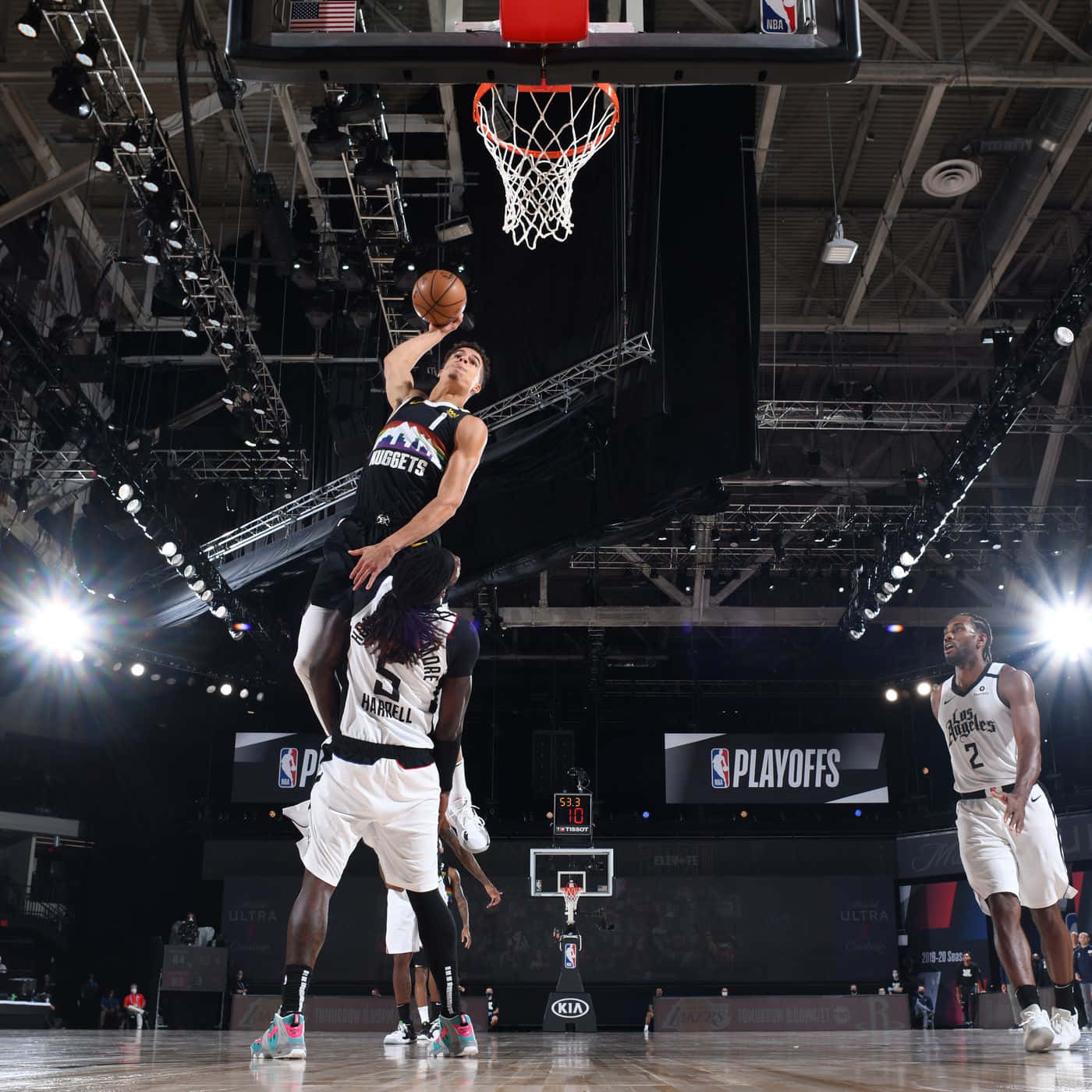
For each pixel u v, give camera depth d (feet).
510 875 67.92
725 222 36.83
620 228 39.86
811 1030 56.59
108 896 69.72
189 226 37.40
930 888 67.41
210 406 52.39
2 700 64.39
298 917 8.68
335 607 8.99
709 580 64.80
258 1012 56.85
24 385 38.96
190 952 58.90
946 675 67.26
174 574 50.65
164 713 72.13
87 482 51.65
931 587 69.10
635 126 39.37
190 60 39.14
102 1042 14.11
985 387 63.46
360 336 49.37
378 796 8.60
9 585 49.06
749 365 34.81
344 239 45.68
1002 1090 4.56
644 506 38.09
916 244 53.06
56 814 67.10
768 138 41.73
